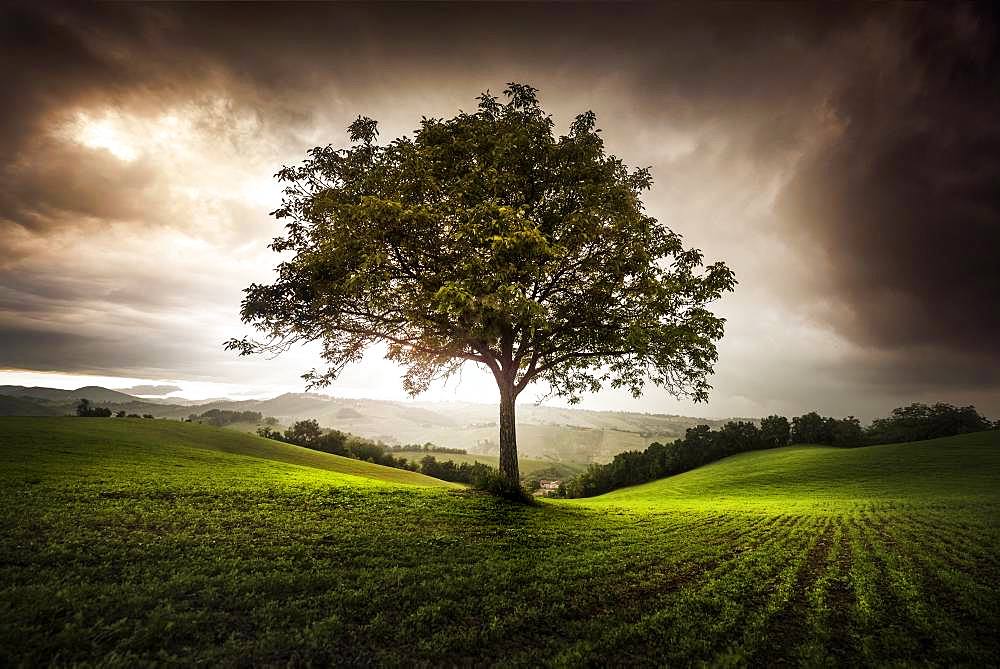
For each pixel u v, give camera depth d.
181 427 66.31
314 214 17.47
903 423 109.31
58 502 13.28
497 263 16.50
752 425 116.31
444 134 19.52
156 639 6.00
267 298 17.00
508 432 21.30
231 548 10.45
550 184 20.75
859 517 22.23
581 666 6.09
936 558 12.65
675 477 93.50
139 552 9.47
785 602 9.02
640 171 22.27
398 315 19.66
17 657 5.27
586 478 110.19
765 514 24.34
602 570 10.74
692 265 19.67
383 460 104.12
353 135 19.56
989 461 56.84
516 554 11.83
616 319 18.89
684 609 8.36
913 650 6.88
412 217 15.88
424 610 7.63
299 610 7.26
